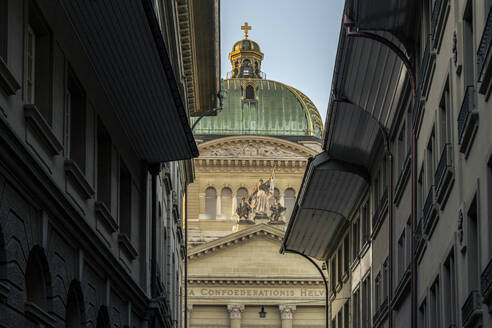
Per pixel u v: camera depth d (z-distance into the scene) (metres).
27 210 20.81
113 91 29.56
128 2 23.56
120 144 32.78
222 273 121.06
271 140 146.75
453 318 26.36
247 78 159.12
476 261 23.02
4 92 19.39
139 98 30.12
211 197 145.88
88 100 27.23
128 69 27.81
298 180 146.75
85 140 26.78
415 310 33.06
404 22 33.16
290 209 145.88
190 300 120.56
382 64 36.25
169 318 52.44
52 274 23.02
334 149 50.31
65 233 24.22
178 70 50.75
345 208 58.19
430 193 30.22
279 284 121.06
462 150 23.42
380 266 46.59
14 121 20.11
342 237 63.94
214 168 146.38
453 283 26.55
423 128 32.19
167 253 53.59
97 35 25.69
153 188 38.31
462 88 23.94
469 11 23.23
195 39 55.03
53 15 23.14
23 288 20.66
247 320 121.50
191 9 50.44
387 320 44.72
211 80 62.84
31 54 22.78
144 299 36.41
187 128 33.16
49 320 22.52
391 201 41.53
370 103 40.47
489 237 20.41
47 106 23.03
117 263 30.38
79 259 25.75
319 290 121.19
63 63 24.28
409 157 35.94
